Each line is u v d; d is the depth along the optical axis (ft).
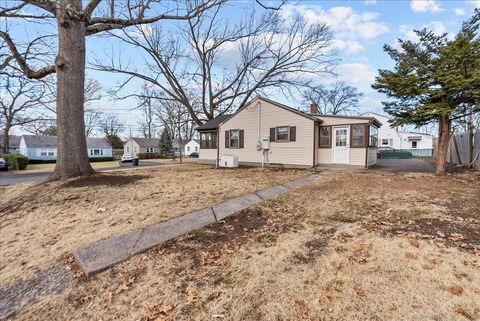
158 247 10.94
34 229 14.46
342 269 8.41
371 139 41.68
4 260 11.03
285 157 44.32
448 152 50.62
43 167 81.10
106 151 145.18
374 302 6.75
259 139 48.01
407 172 31.60
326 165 41.45
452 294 6.88
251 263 9.16
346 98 104.99
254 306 6.89
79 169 27.22
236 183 25.49
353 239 10.73
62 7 23.32
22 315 7.45
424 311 6.32
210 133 59.93
